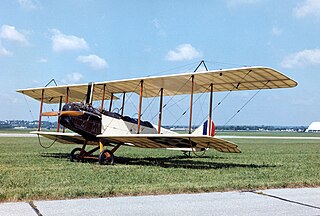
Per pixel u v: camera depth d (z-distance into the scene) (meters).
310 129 130.38
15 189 5.91
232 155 17.25
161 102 12.52
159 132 12.42
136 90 13.67
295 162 13.08
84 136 12.36
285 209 4.99
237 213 4.72
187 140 11.23
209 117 11.54
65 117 11.74
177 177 8.05
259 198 5.75
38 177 7.60
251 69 9.78
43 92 14.58
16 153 15.05
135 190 5.97
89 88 12.88
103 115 12.45
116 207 4.91
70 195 5.48
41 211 4.59
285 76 10.19
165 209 4.86
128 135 11.54
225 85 12.05
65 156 14.13
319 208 5.08
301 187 6.98
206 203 5.30
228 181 7.41
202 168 10.46
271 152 19.45
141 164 11.77
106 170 9.33
